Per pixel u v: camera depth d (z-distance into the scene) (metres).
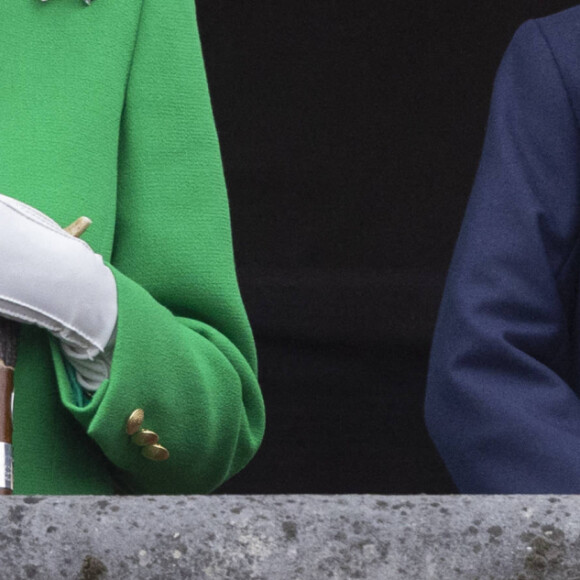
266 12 24.38
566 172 9.84
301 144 24.34
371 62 24.42
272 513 6.01
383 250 24.03
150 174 9.41
